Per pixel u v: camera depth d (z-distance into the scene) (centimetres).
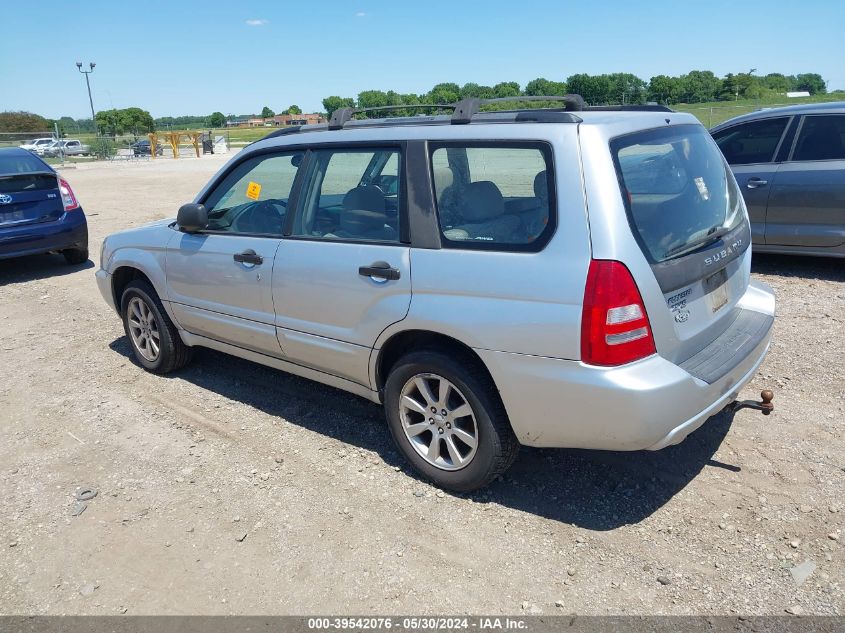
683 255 310
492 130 321
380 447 406
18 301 769
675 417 293
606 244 283
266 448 410
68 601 293
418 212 339
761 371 481
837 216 669
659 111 358
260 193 428
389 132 360
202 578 302
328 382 411
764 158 710
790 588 280
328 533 328
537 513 337
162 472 388
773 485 349
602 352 284
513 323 302
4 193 841
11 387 517
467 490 350
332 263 372
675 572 293
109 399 488
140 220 1291
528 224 305
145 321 523
